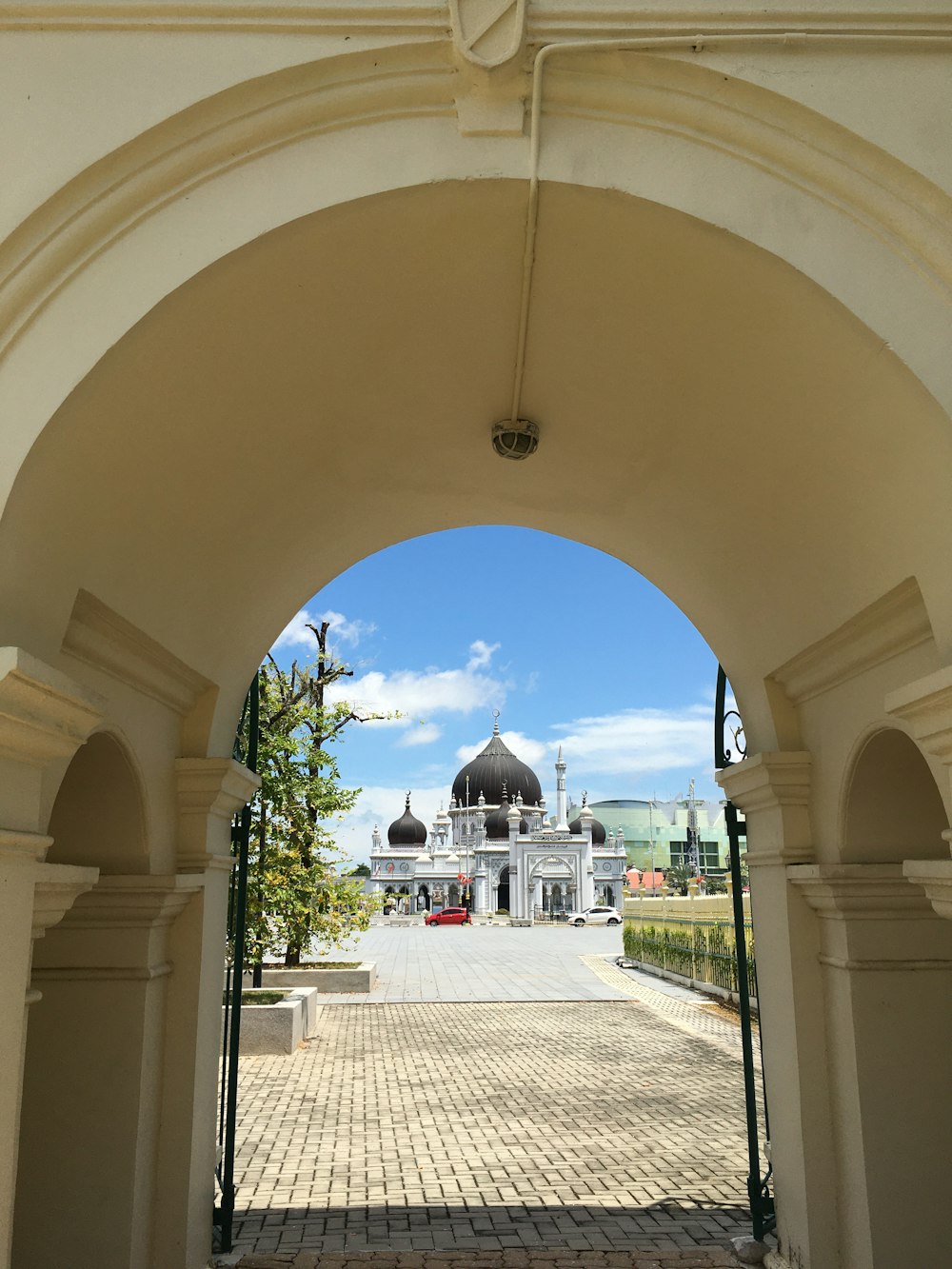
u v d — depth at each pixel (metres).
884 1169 4.71
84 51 3.38
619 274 3.83
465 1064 12.23
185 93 3.34
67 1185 4.61
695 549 5.54
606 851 69.38
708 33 3.43
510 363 4.54
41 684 3.03
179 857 5.21
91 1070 4.71
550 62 3.41
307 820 15.33
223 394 3.96
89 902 4.74
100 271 3.35
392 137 3.46
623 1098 10.34
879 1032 4.84
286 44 3.39
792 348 3.75
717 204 3.45
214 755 5.57
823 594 4.58
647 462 5.07
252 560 5.18
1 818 3.09
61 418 3.28
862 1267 4.74
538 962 26.97
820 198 3.48
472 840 75.00
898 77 3.48
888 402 3.56
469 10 3.40
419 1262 5.84
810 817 5.30
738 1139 8.66
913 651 4.16
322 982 19.42
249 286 3.54
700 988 19.66
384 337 4.23
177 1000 5.10
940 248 3.43
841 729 4.90
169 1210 4.91
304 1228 6.39
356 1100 10.14
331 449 4.94
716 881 29.14
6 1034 3.07
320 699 16.00
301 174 3.43
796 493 4.36
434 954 30.16
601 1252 5.98
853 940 4.91
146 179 3.37
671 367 4.27
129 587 4.18
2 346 3.28
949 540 3.54
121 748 4.59
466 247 3.74
